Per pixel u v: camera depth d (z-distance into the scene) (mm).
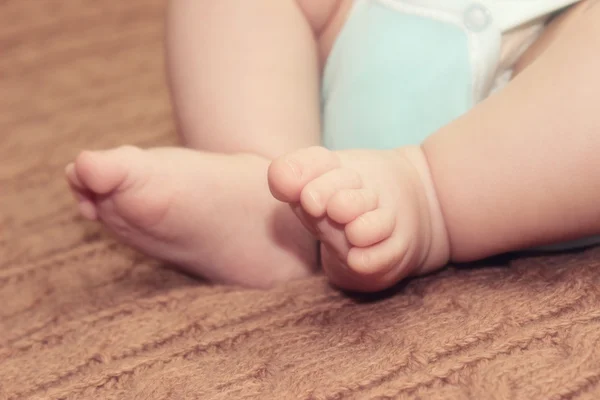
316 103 510
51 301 505
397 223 440
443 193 459
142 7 840
